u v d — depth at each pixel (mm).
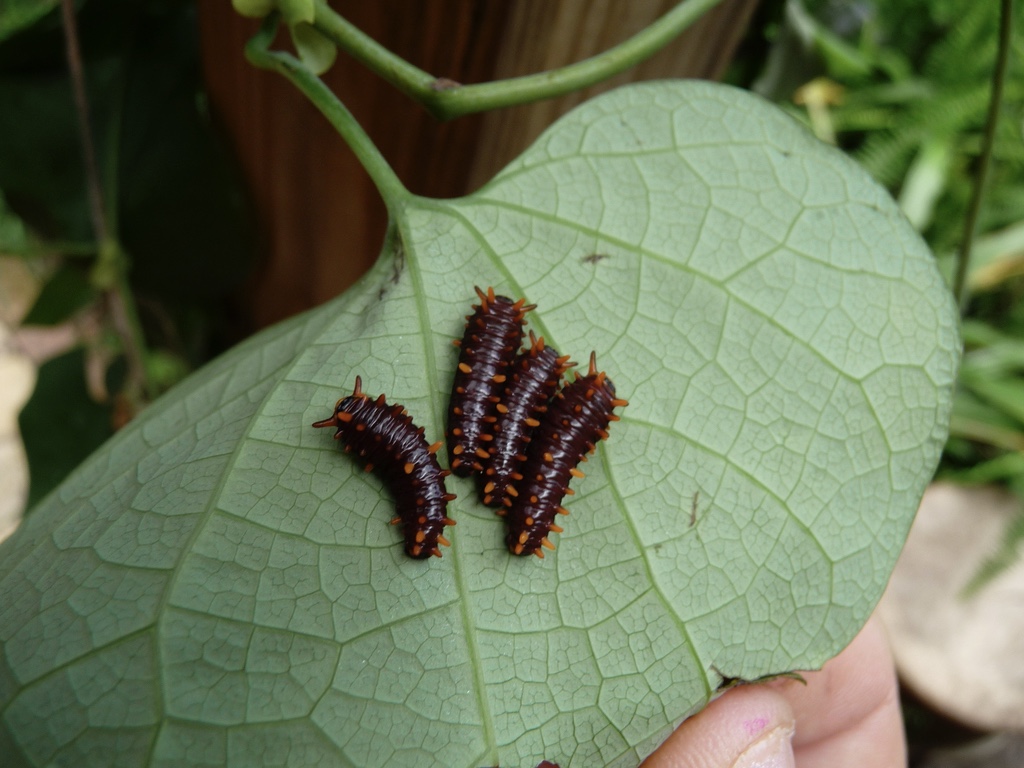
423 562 125
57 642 118
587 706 124
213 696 116
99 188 183
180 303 206
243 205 188
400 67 129
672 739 161
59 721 115
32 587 124
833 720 197
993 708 290
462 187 174
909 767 341
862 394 137
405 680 120
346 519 125
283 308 206
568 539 130
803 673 186
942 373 139
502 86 131
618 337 135
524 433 130
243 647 118
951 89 354
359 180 173
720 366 135
